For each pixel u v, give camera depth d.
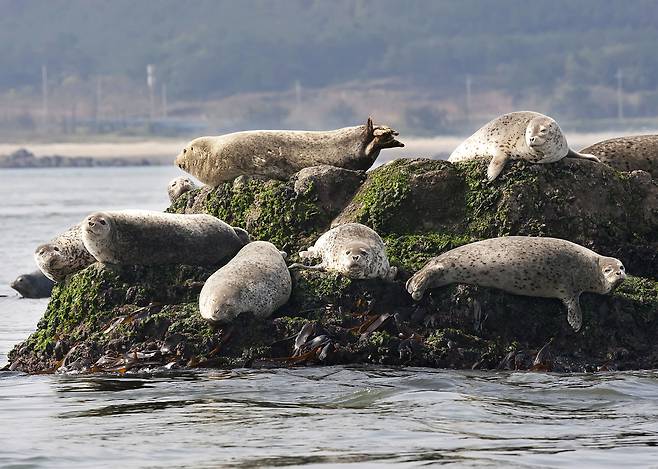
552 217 43.44
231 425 31.05
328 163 47.00
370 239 41.31
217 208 46.78
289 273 41.06
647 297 40.91
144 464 27.80
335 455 28.22
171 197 51.59
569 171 44.12
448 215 44.19
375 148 46.56
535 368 38.84
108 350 39.88
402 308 40.31
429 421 31.20
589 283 40.41
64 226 103.00
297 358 38.69
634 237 44.38
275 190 45.78
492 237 43.38
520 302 40.41
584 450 28.56
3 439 30.12
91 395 35.31
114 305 41.59
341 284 40.62
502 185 43.88
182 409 33.00
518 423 31.03
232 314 39.22
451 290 40.38
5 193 168.12
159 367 38.78
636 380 36.03
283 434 30.08
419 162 44.91
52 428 31.23
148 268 42.19
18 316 55.97
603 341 40.09
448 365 38.75
